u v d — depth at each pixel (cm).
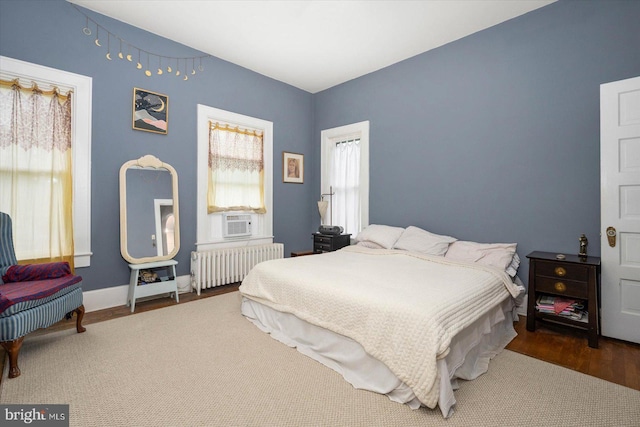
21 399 159
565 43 269
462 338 178
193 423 143
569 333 252
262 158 429
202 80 370
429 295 182
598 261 235
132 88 318
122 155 312
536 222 287
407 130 380
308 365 197
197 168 367
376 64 397
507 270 275
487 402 160
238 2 278
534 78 286
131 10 292
